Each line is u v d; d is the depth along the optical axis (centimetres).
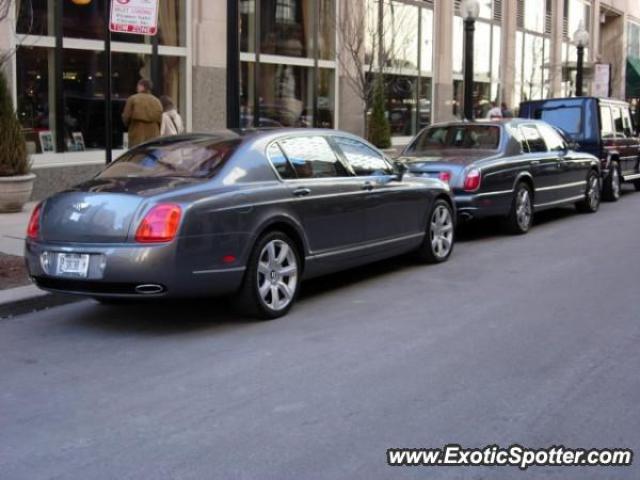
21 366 589
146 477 404
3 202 1208
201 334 665
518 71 3038
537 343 628
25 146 1227
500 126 1182
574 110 1606
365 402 503
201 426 468
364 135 1869
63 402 513
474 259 992
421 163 1110
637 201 1680
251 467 413
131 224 623
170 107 1371
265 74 1789
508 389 525
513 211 1160
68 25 1370
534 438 448
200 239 636
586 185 1413
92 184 685
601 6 3972
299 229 725
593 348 614
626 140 1720
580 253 1030
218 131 766
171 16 1559
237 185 679
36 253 663
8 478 405
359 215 803
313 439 447
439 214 959
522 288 824
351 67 1995
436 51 2430
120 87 1470
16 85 1291
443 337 646
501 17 2875
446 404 498
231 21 1055
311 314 726
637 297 780
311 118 1942
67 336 667
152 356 608
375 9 2058
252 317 705
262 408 495
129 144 1311
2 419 485
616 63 4222
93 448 440
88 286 638
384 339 643
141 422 477
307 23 1911
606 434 454
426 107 2411
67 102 1379
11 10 1242
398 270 922
